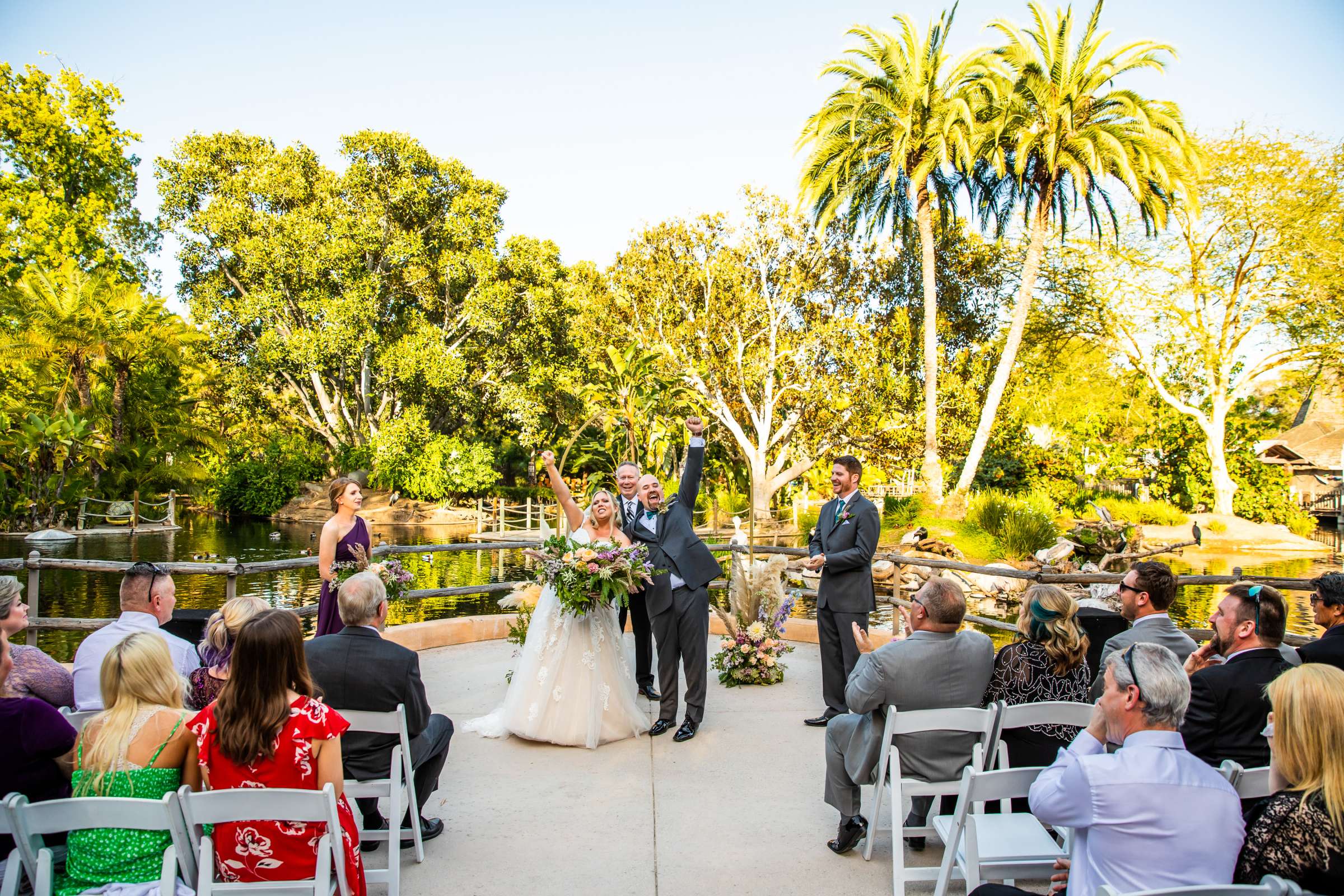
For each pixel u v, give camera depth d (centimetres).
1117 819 223
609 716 514
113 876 252
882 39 2528
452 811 413
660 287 3120
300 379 3616
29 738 270
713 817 407
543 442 3747
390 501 3391
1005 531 2150
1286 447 4341
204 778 267
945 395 2970
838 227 3086
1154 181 2397
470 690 623
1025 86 2409
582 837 384
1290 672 216
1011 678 348
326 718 267
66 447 2561
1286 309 2861
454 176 3619
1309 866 204
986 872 288
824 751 500
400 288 3647
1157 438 3456
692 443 540
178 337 2912
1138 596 389
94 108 3216
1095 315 3064
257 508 3350
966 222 3105
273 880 256
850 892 333
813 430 3209
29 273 2725
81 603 1362
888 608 1561
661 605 527
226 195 3453
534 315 3516
